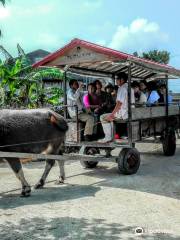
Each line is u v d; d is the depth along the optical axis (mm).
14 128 5488
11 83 10406
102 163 8086
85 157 6363
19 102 10344
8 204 5164
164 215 4676
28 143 5652
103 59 6723
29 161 8312
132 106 7289
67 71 7434
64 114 7461
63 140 6184
